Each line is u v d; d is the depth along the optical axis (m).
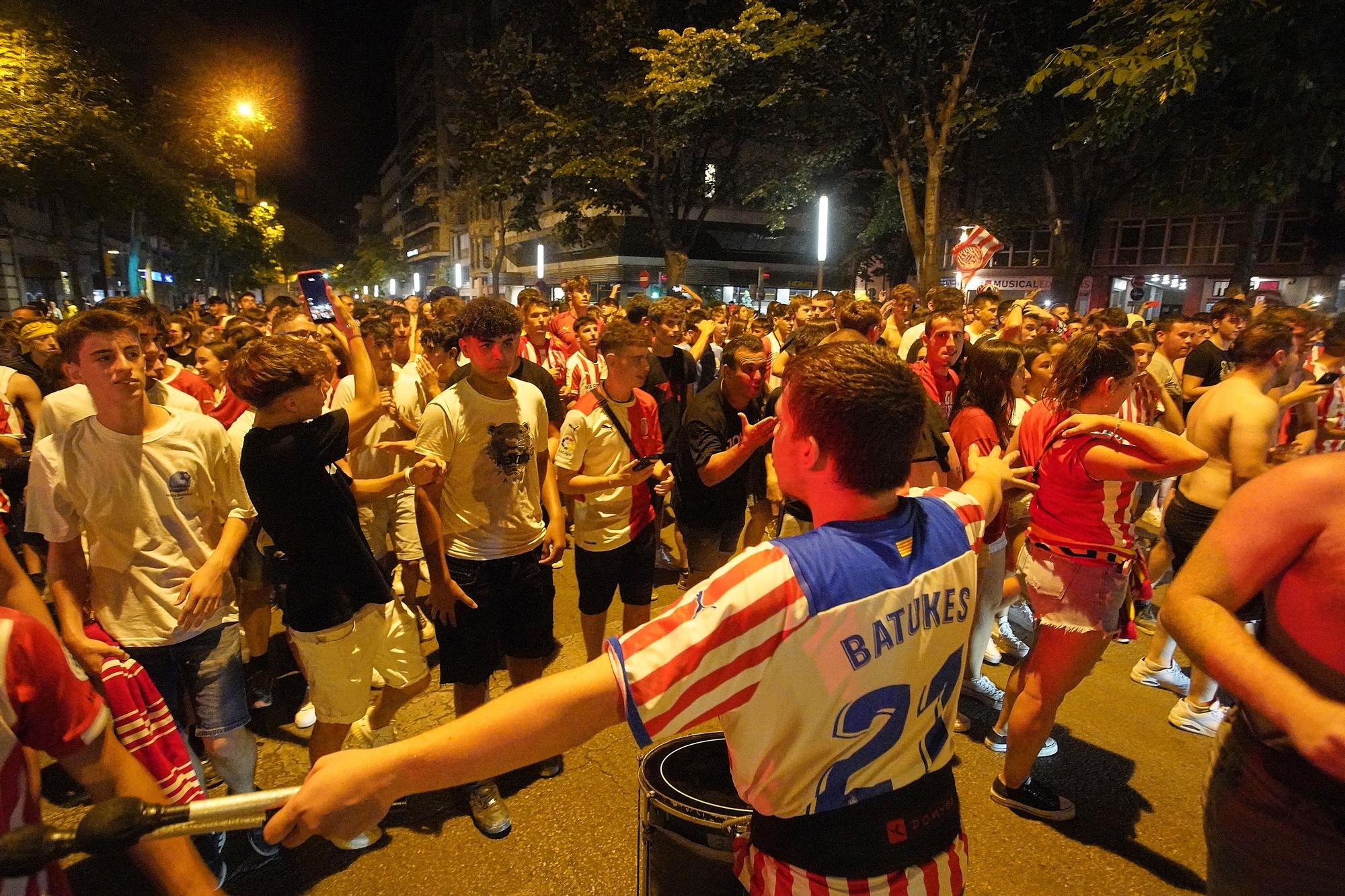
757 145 27.22
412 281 88.06
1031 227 25.75
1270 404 3.64
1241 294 10.70
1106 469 2.77
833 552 1.27
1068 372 3.04
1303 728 1.28
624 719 1.18
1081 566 2.93
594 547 3.79
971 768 3.54
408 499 4.69
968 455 3.62
